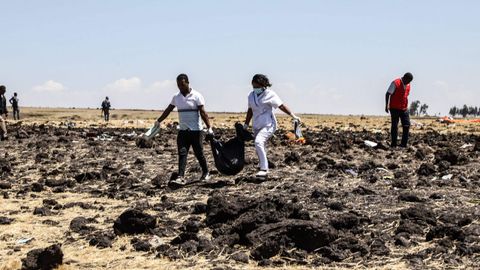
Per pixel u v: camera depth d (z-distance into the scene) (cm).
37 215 924
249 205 821
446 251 681
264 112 1111
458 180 1097
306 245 704
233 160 1121
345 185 1066
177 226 838
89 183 1209
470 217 795
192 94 1127
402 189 1016
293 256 686
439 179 1117
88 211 954
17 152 1653
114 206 986
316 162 1344
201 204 909
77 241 785
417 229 751
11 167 1413
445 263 652
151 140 1805
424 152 1530
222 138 2114
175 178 1157
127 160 1473
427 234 728
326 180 1121
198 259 699
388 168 1271
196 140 1141
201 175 1226
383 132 2773
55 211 956
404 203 901
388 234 750
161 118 1143
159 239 769
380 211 852
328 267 657
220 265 674
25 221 892
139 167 1364
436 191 989
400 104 1653
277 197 855
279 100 1108
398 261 663
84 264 693
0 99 2000
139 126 3253
